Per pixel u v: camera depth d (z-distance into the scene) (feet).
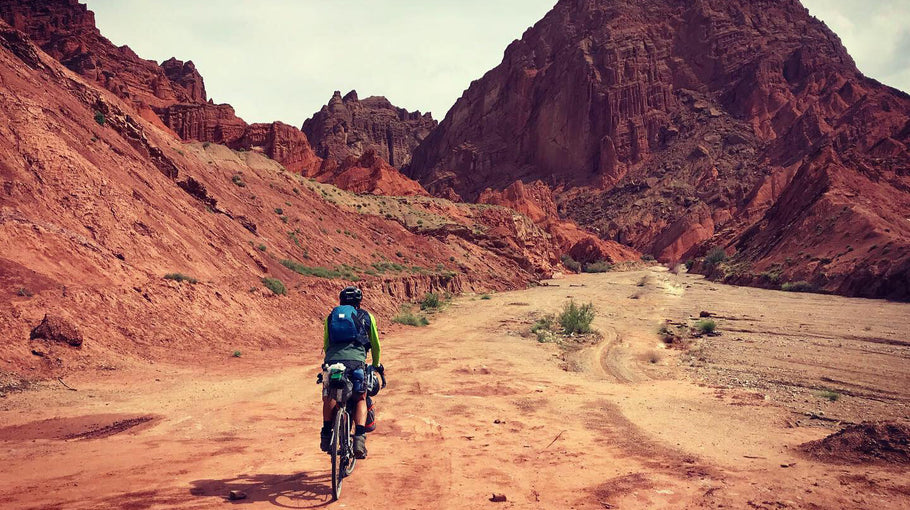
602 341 84.94
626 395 43.16
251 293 76.74
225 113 368.68
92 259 54.75
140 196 76.33
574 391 44.96
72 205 60.70
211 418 29.50
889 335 85.30
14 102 66.03
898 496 16.31
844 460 21.35
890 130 534.78
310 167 363.76
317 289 99.60
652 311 135.33
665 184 637.30
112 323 48.39
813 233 220.02
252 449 22.77
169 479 17.17
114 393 34.99
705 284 249.75
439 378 49.62
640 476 19.47
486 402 38.93
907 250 158.61
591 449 24.91
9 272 44.98
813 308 131.34
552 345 80.28
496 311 134.31
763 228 307.17
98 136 83.71
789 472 19.39
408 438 26.35
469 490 17.49
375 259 168.04
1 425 25.73
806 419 34.27
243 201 131.85
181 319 57.06
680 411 36.35
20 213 52.60
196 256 75.41
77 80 94.17
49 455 20.36
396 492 16.81
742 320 111.04
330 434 16.12
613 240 591.78
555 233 491.72
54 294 45.88
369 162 355.77
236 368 48.47
